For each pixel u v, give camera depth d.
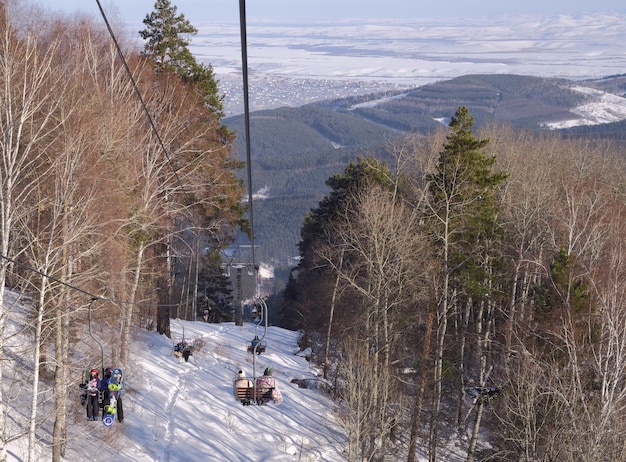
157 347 52.06
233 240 56.81
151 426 37.56
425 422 45.19
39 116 33.25
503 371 43.97
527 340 36.97
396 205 47.22
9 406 31.97
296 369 55.59
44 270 26.22
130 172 38.34
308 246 76.75
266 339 65.94
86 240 31.39
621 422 24.86
